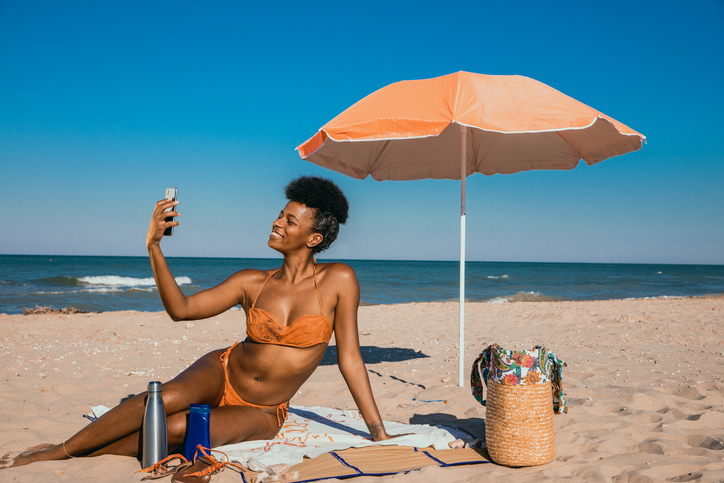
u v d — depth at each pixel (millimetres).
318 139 3664
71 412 3875
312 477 2430
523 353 2713
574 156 5305
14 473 2457
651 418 3686
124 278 28609
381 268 74500
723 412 3725
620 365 5961
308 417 3625
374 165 5754
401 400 4379
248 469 2510
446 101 3521
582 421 3557
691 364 5969
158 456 2484
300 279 2877
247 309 2936
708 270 86625
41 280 27531
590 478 2527
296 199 2818
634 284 38281
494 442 2727
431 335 9016
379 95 4055
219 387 2865
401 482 2406
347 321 2902
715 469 2607
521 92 3725
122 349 7238
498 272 63594
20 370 5527
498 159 5715
